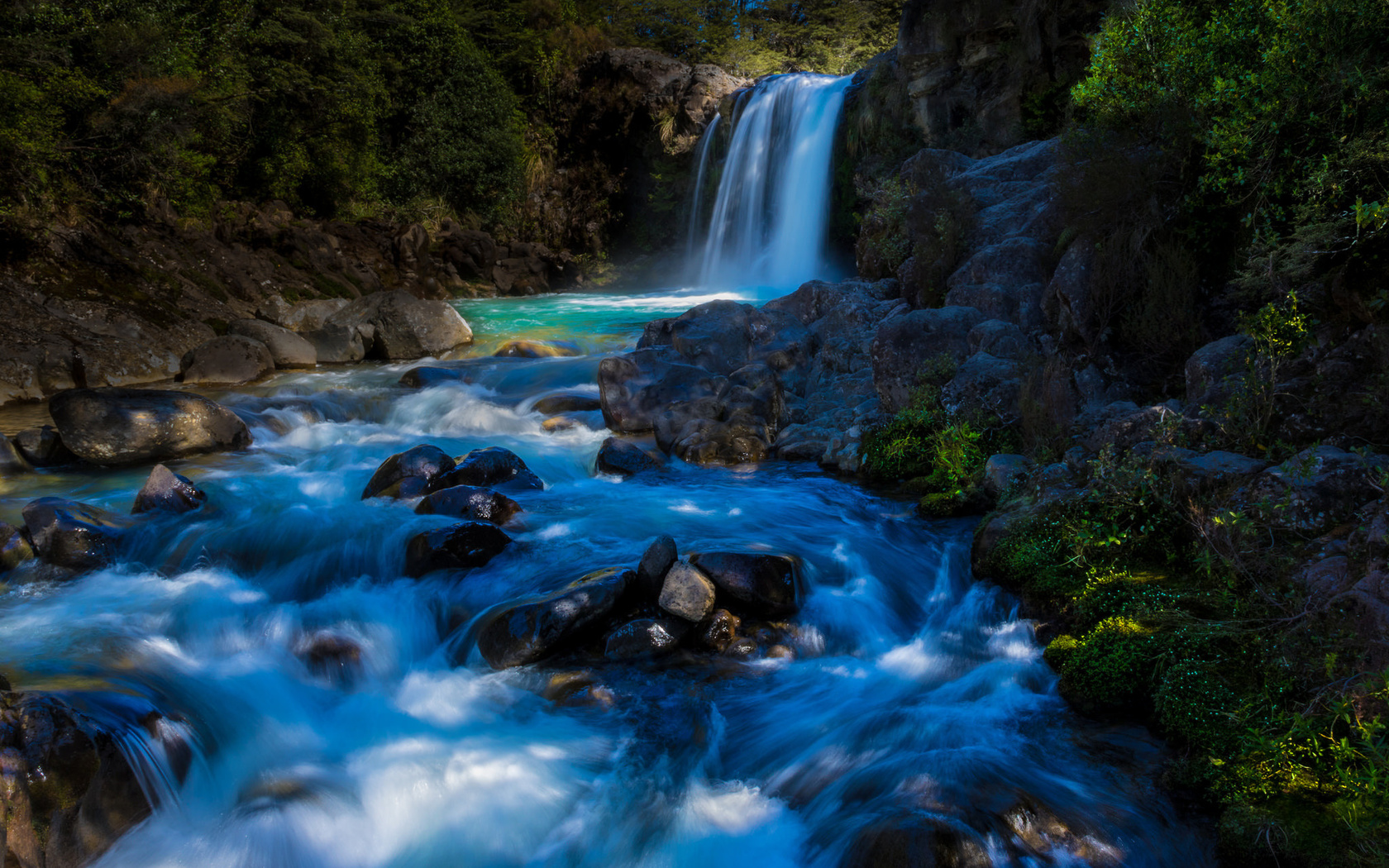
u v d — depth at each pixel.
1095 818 4.01
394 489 8.06
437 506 7.48
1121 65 8.16
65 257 14.77
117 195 17.08
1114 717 4.72
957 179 10.95
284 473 9.22
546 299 24.55
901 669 5.54
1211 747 4.12
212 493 8.30
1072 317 7.98
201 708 4.97
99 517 7.23
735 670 5.50
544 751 4.81
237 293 17.50
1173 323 7.39
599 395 11.64
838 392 10.17
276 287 18.47
